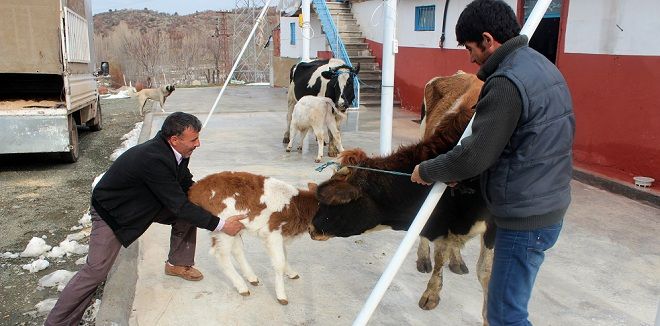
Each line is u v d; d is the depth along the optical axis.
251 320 3.58
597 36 7.18
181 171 3.67
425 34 12.84
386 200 3.27
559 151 2.26
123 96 20.16
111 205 3.29
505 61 2.28
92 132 11.55
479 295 3.92
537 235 2.34
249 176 3.77
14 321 3.79
